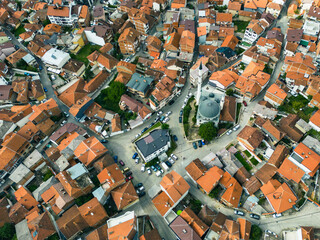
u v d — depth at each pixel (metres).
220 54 143.88
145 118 123.94
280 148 101.62
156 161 110.56
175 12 171.00
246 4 166.25
